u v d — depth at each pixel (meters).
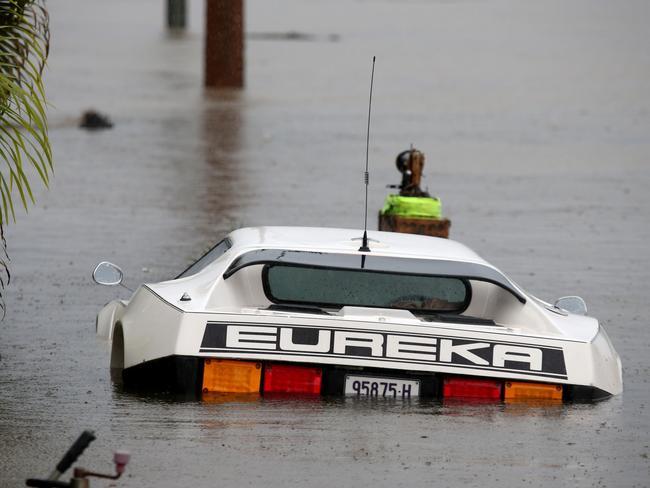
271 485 23.02
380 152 94.00
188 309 28.66
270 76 153.62
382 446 25.52
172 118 110.81
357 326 28.25
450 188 78.81
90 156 87.06
